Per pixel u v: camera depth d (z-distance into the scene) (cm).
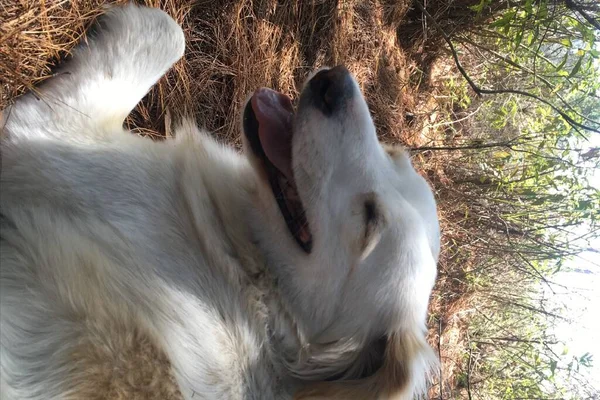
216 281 44
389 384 48
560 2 94
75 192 42
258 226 48
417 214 50
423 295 50
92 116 48
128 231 42
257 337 45
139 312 39
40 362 36
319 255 47
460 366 146
